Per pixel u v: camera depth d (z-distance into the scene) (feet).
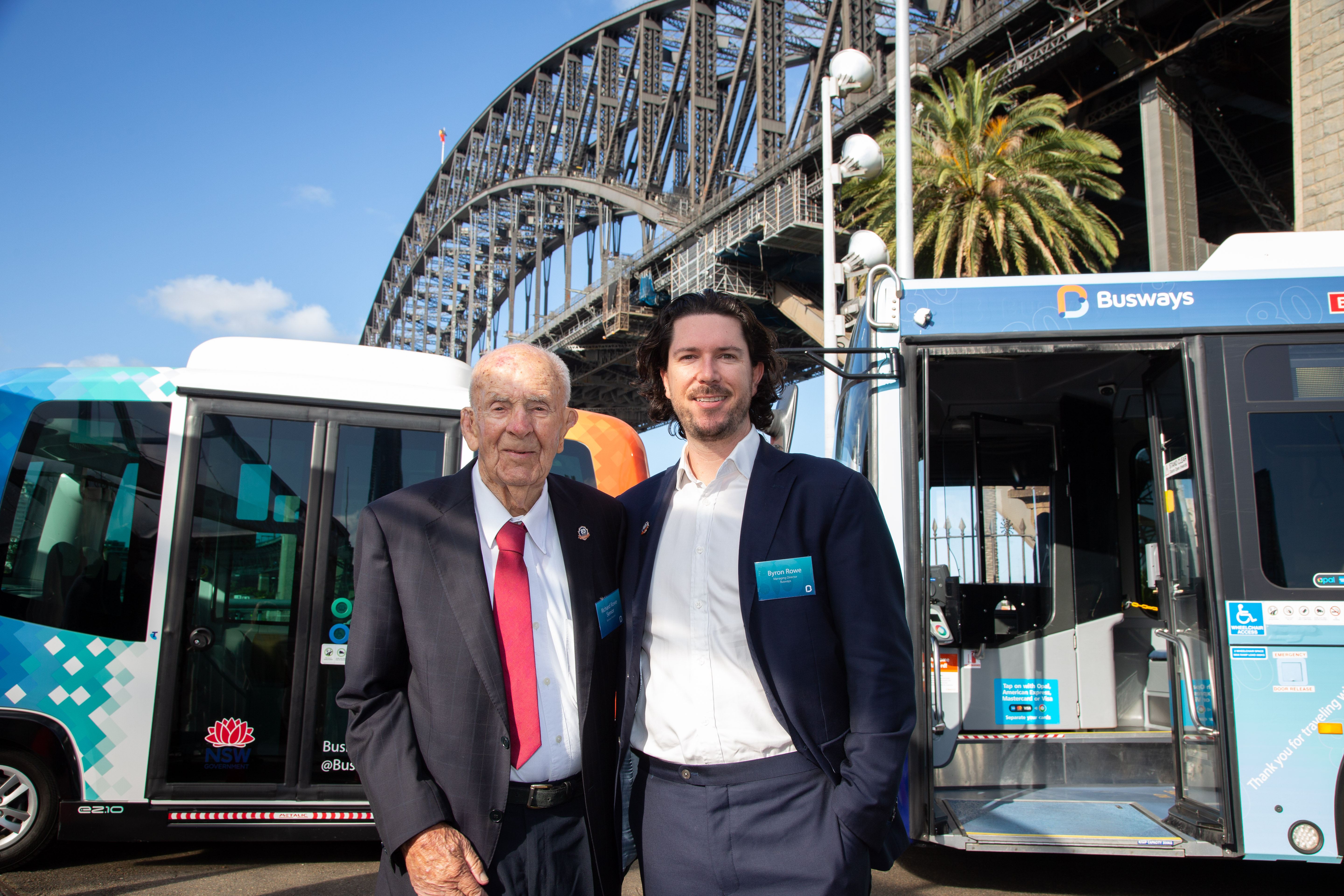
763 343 7.61
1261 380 13.32
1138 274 13.98
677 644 6.83
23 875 14.01
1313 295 13.57
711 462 7.34
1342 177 47.98
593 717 6.82
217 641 14.66
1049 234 58.08
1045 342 13.88
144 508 14.89
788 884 6.19
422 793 6.12
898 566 6.95
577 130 206.59
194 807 14.08
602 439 20.63
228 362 15.81
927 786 12.87
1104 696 17.47
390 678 6.69
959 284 14.21
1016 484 17.98
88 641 14.23
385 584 6.76
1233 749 12.33
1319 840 12.04
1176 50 80.84
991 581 17.58
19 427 14.88
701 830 6.46
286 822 14.24
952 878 14.53
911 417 13.78
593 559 7.27
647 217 173.27
